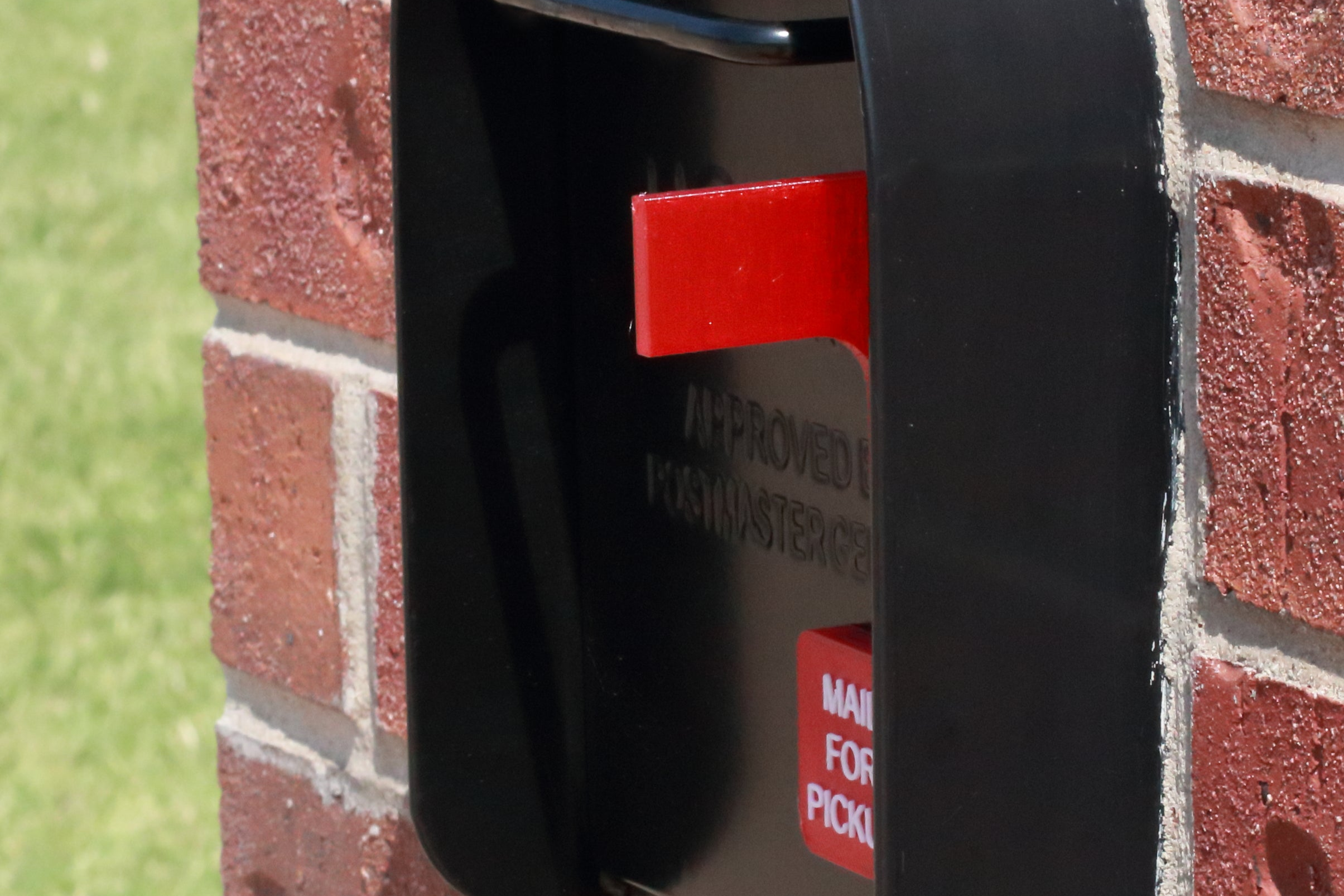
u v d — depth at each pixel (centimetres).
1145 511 88
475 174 110
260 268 140
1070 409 85
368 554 136
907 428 81
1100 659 88
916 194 80
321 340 137
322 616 142
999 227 82
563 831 121
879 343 80
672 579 112
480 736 116
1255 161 83
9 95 755
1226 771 88
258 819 155
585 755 122
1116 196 85
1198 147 86
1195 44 85
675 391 109
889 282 80
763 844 108
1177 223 87
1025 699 86
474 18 108
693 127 102
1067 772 88
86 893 313
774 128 96
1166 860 92
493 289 112
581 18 90
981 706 85
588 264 113
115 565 425
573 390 117
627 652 117
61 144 709
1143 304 87
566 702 120
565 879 122
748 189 83
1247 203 84
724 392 105
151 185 671
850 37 83
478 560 114
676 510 110
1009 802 86
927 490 82
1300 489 83
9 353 539
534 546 117
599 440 115
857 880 100
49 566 424
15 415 498
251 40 137
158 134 719
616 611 117
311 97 132
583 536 118
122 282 593
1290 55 81
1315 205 81
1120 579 88
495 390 113
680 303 83
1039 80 83
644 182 106
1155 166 86
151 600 411
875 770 83
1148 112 86
